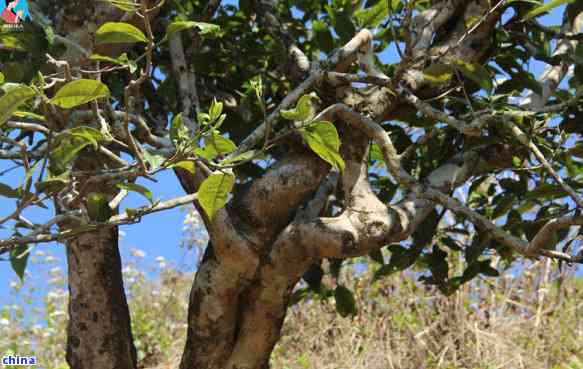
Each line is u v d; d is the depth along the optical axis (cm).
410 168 321
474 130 242
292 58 286
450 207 250
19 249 223
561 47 300
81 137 177
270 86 344
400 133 315
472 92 298
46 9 256
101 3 248
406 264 326
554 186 249
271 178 270
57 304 632
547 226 229
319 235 263
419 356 526
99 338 302
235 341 289
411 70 276
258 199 270
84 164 265
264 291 279
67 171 175
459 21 290
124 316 310
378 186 346
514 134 244
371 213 266
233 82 337
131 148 179
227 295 277
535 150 242
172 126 178
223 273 274
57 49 221
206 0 324
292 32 338
